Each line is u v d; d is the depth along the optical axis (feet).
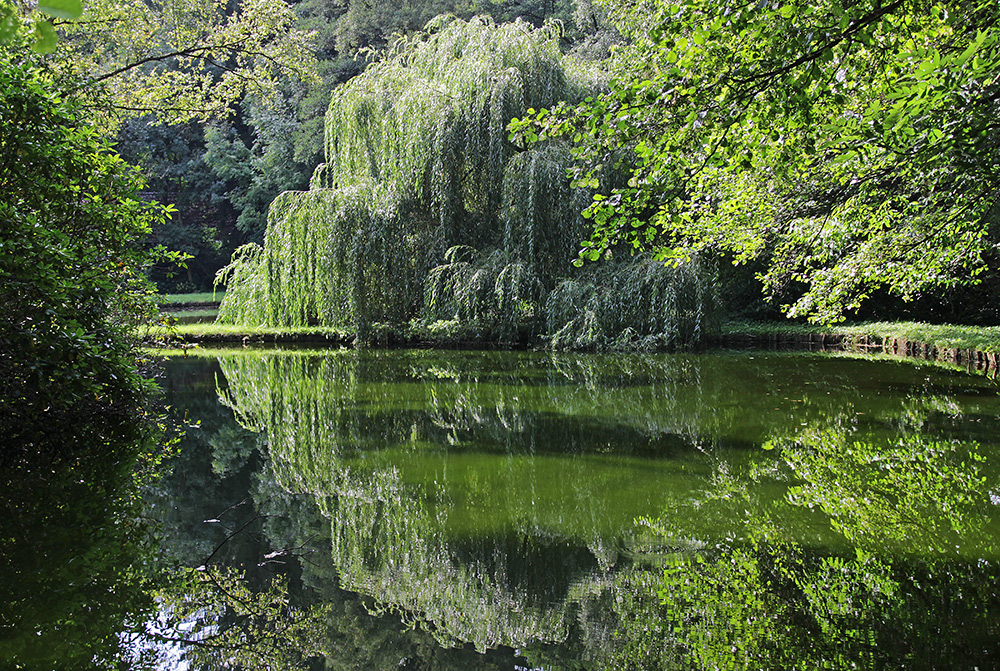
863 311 50.70
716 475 14.61
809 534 11.09
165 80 35.32
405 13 86.79
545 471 15.17
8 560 9.77
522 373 30.78
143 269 20.16
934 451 15.79
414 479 14.74
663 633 8.24
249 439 18.48
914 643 7.63
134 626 8.16
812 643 7.77
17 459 14.88
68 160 14.90
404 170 41.16
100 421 18.33
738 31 10.26
